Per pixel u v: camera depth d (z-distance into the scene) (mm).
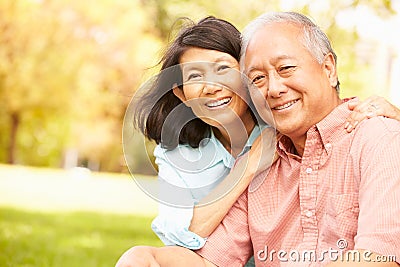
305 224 2717
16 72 18203
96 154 21875
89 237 10305
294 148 2846
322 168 2693
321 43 2697
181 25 3219
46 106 19016
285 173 2807
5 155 22500
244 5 11078
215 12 11914
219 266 2891
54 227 11336
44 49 17953
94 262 8031
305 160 2715
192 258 2871
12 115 20203
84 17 17625
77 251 8859
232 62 2814
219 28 2877
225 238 2896
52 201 15039
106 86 18125
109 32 17516
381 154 2523
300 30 2684
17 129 21219
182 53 2893
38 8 17797
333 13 8453
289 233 2781
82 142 20906
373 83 10375
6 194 15781
